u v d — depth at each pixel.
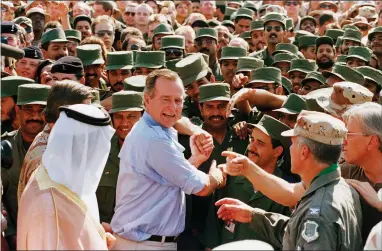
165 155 4.20
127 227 4.22
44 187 3.68
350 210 3.83
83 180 3.72
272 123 5.19
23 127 5.39
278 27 9.27
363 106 4.24
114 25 10.34
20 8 11.78
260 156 5.20
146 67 6.98
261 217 4.39
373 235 3.53
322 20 11.73
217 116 5.73
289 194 4.41
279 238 4.34
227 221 5.04
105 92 7.10
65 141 3.65
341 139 3.92
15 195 5.20
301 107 5.71
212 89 5.75
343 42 9.33
